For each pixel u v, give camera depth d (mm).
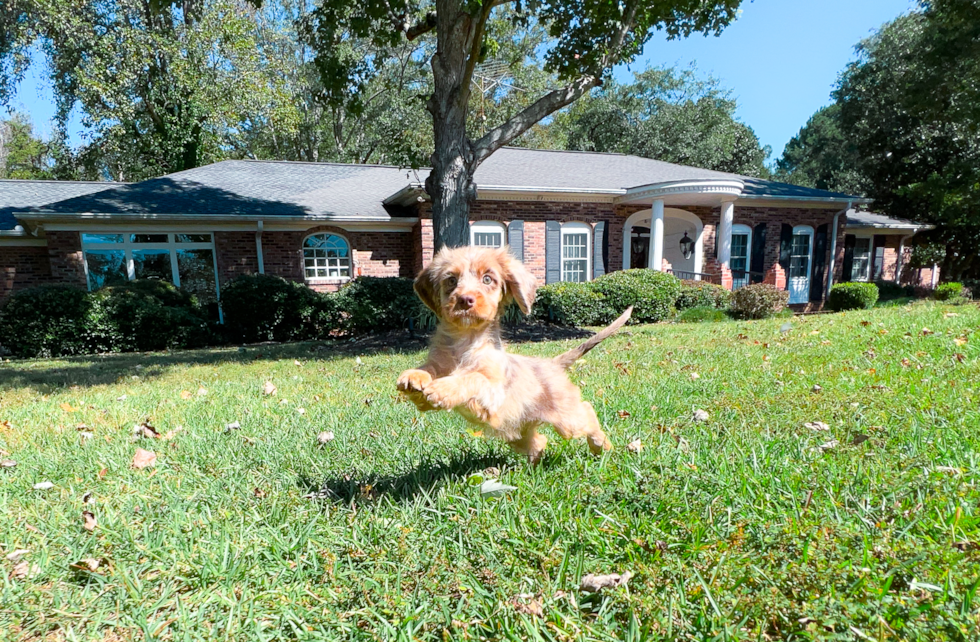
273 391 5637
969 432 2799
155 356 10602
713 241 18562
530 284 2693
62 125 23312
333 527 2289
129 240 13977
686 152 36781
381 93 27734
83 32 18422
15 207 15531
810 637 1369
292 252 15414
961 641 1344
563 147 34344
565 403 2811
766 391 4203
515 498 2461
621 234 17953
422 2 16359
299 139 30531
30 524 2396
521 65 25078
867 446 2764
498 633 1553
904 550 1695
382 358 8562
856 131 26031
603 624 1570
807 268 19781
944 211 21578
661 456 2828
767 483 2363
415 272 16641
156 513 2463
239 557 2031
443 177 10477
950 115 19453
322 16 11484
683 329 10055
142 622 1679
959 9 17281
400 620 1654
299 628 1663
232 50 20594
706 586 1608
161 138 22109
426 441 3508
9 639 1648
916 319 7371
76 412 4910
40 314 11562
